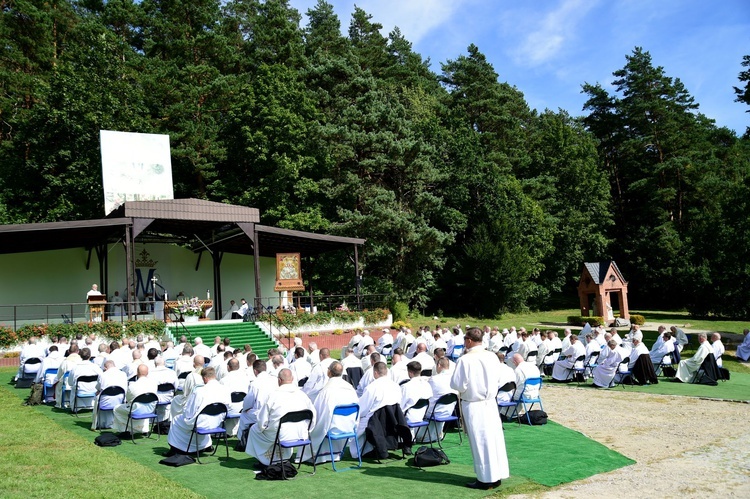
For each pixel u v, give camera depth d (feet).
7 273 89.86
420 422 29.37
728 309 136.46
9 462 27.40
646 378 51.19
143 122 121.60
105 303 74.28
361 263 128.26
